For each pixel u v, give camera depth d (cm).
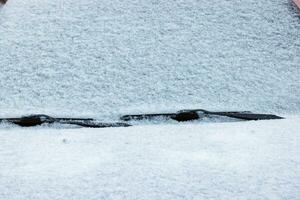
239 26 288
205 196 139
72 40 275
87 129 213
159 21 289
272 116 228
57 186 149
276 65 262
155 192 142
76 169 164
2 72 253
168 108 231
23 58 262
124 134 203
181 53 266
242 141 194
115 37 277
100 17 294
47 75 252
